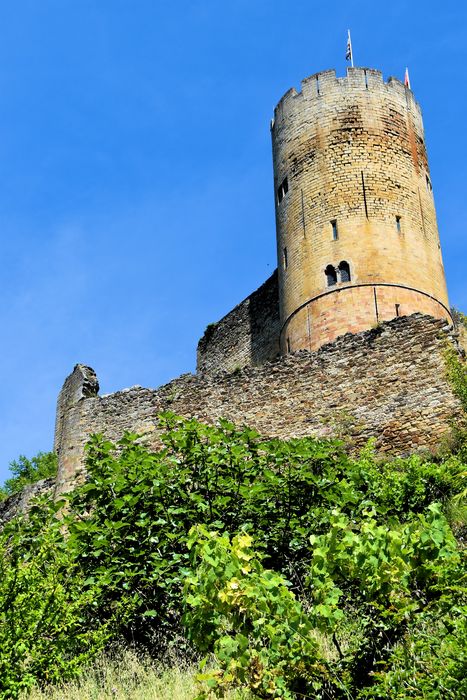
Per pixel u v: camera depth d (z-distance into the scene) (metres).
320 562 7.11
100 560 11.67
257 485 12.16
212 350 34.00
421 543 6.95
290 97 29.05
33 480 33.53
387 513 13.26
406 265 25.55
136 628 11.30
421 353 18.47
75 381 24.92
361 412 18.69
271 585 6.89
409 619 6.97
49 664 9.69
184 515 11.99
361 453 17.19
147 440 22.17
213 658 9.64
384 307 24.75
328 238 26.09
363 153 27.02
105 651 10.84
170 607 11.05
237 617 6.88
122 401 23.23
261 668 6.80
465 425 17.05
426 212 27.23
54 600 9.98
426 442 17.50
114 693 9.23
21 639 9.41
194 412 21.42
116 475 12.55
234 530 11.84
